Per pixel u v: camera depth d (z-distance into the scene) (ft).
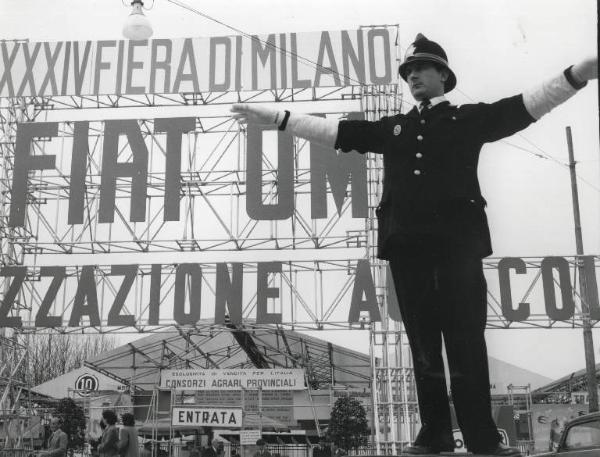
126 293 64.28
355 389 96.22
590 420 30.89
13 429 67.72
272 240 64.85
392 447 58.18
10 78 68.08
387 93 66.80
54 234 66.28
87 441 83.10
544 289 63.46
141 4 57.31
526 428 87.40
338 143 10.33
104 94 67.41
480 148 9.99
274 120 10.62
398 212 9.73
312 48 66.69
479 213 9.67
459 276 9.39
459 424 9.42
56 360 148.97
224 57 67.36
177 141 66.44
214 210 64.95
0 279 70.38
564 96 9.20
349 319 61.77
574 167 67.05
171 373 67.62
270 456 52.13
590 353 63.52
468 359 9.25
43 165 66.49
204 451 62.59
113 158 66.44
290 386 66.59
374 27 66.80
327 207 64.85
